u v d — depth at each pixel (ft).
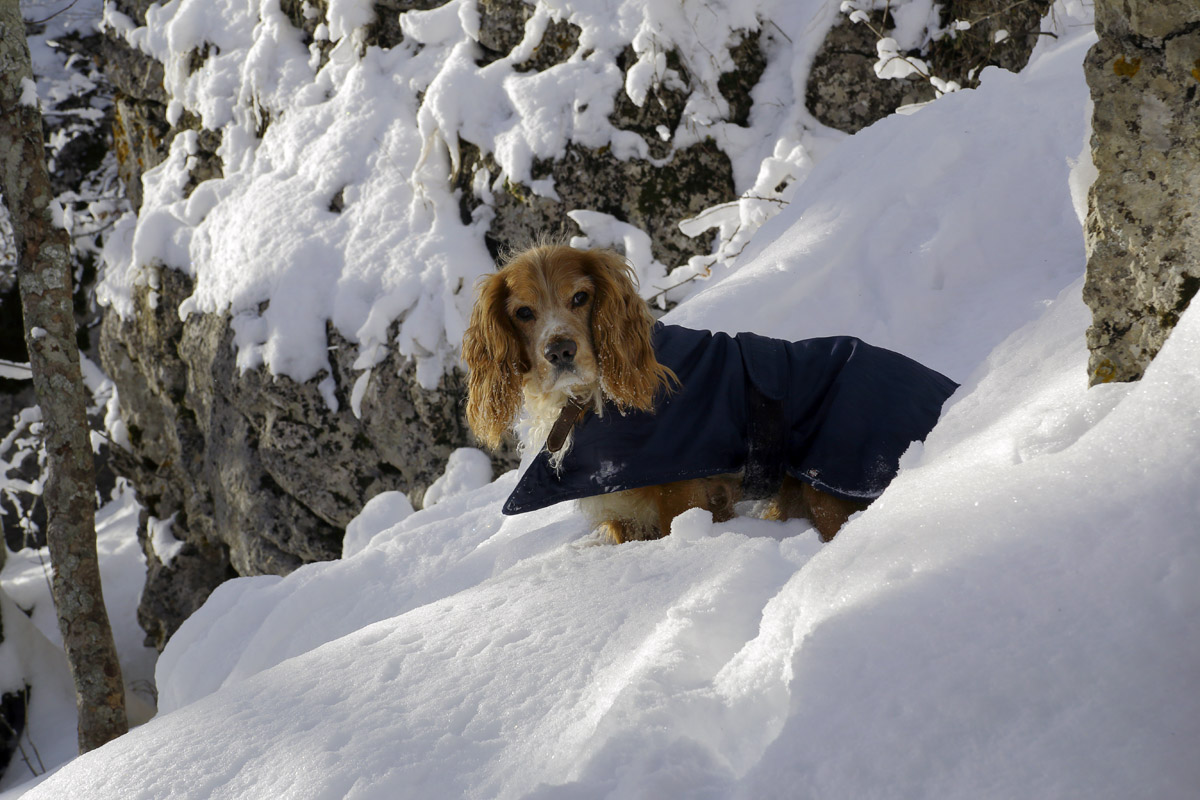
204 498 27.43
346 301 22.43
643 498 10.61
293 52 25.81
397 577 12.60
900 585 4.48
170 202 27.17
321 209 23.73
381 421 22.22
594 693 5.72
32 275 17.74
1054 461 4.76
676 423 10.37
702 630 5.74
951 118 17.26
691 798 4.30
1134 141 5.68
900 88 22.08
